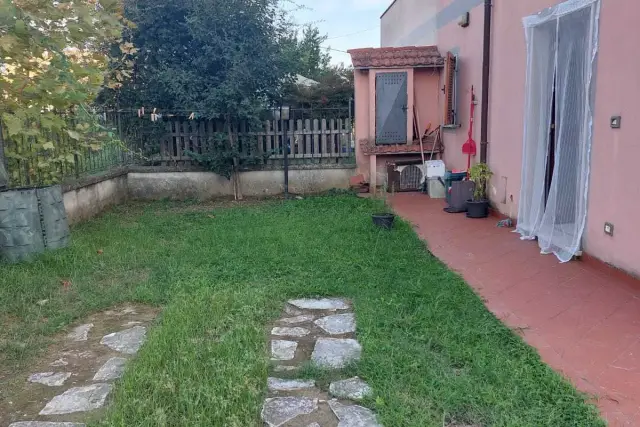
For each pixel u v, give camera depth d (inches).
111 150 336.2
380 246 224.4
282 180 375.6
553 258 205.0
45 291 173.8
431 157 375.2
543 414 103.0
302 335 143.3
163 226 273.7
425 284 176.9
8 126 188.2
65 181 270.8
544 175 223.1
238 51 342.3
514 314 155.0
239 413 103.4
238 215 300.8
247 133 364.2
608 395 111.1
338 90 447.5
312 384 117.0
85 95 181.9
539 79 224.8
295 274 189.8
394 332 139.6
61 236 216.4
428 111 380.8
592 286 173.2
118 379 120.1
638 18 160.1
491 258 209.8
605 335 139.3
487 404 106.8
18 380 121.0
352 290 172.6
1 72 185.9
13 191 199.9
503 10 263.3
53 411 107.9
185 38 348.5
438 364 122.7
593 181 189.0
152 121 352.8
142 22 332.8
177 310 153.8
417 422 100.7
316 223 273.6
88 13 163.9
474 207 279.0
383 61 363.6
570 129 201.3
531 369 120.0
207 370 119.3
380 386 114.0
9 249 199.9
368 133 374.9
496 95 276.4
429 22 405.1
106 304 165.6
